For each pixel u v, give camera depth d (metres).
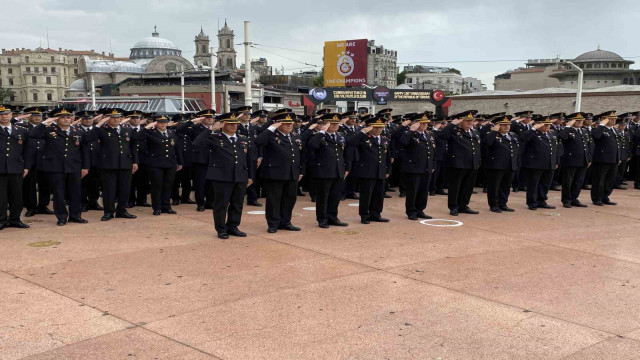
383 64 110.75
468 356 4.16
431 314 5.01
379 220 9.44
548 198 12.47
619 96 36.50
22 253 6.82
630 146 14.23
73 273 6.02
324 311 5.03
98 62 75.94
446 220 9.64
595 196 11.59
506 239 8.14
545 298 5.51
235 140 8.02
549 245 7.81
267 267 6.41
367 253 7.15
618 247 7.78
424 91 35.94
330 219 9.06
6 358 3.98
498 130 10.44
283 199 8.57
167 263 6.50
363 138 9.02
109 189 9.16
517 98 41.22
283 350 4.21
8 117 8.18
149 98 49.09
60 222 8.70
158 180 9.77
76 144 8.82
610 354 4.24
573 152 11.01
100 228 8.50
